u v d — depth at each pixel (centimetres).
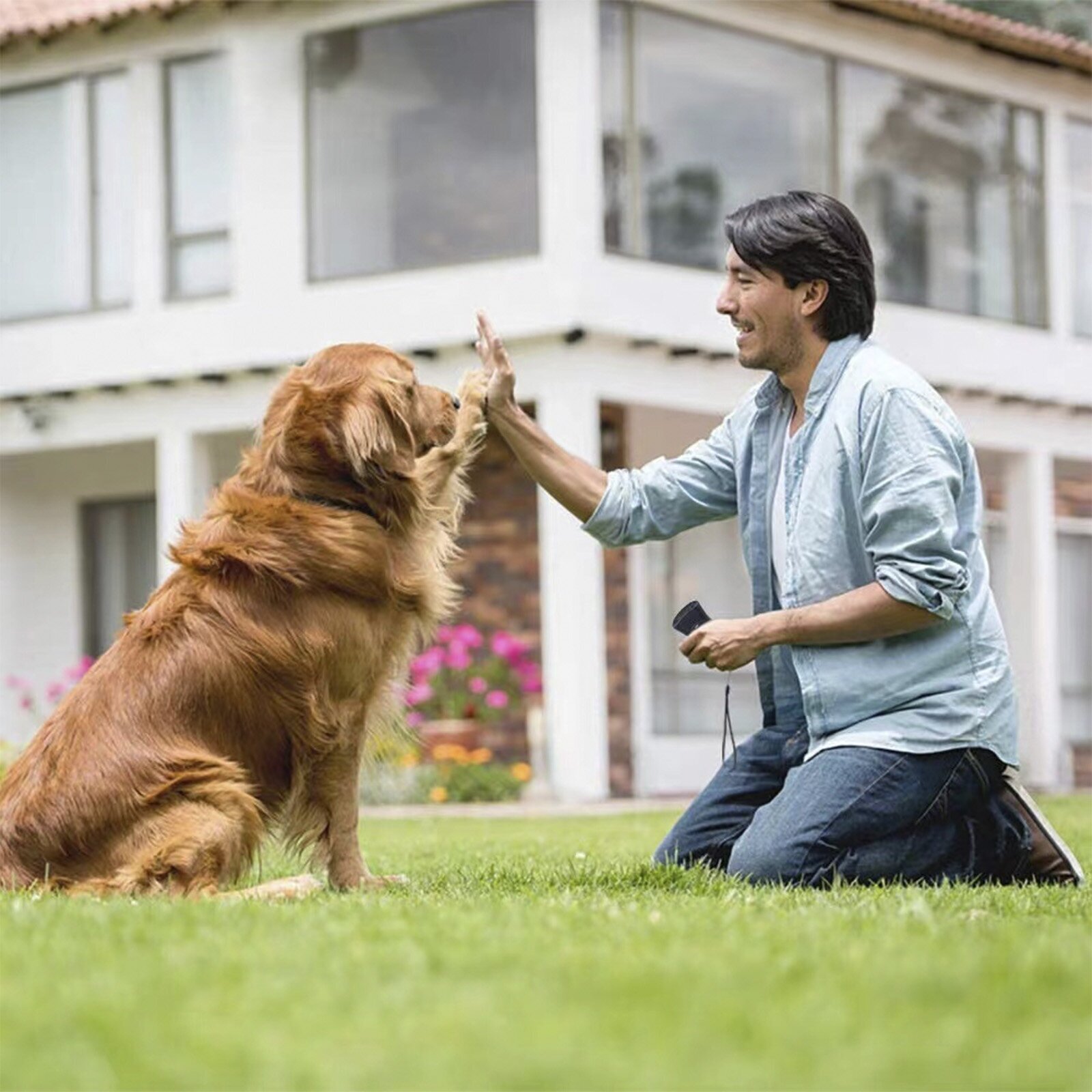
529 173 1521
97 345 1695
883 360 589
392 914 429
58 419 1723
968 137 1806
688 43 1577
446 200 1553
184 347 1650
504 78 1531
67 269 1739
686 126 1578
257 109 1617
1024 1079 251
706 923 409
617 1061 256
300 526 541
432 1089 243
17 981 331
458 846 861
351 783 555
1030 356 1827
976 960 343
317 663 538
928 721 570
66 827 513
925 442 567
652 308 1523
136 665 533
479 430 619
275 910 443
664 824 1103
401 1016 292
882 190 1730
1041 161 1867
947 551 563
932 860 579
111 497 1895
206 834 509
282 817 556
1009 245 1844
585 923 411
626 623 1689
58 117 1739
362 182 1584
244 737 535
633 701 1689
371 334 1561
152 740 521
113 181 1716
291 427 556
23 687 1770
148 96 1678
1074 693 2108
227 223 1659
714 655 577
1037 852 584
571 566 1467
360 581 543
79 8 1705
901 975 324
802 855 558
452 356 1546
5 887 506
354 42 1588
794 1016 286
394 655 565
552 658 1475
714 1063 256
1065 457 1880
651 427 1762
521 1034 273
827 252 590
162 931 393
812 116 1666
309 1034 279
